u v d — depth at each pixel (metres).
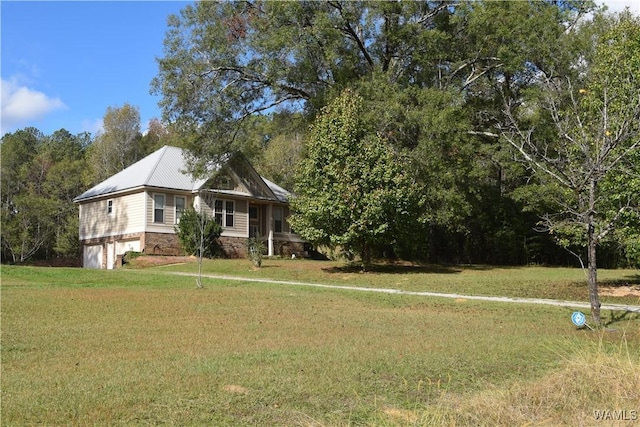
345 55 31.03
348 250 28.95
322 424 6.13
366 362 9.27
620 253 28.34
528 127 28.67
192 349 10.41
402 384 8.03
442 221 29.41
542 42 27.94
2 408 6.79
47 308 14.99
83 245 38.66
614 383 7.16
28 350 10.28
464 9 30.22
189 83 30.33
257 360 9.42
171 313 14.83
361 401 7.22
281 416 6.61
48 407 6.86
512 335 12.16
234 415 6.65
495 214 37.09
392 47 31.83
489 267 31.83
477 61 31.80
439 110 27.75
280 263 31.16
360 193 26.69
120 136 58.81
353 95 28.25
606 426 5.89
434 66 31.19
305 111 33.81
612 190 16.38
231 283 22.94
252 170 37.91
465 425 6.09
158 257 31.97
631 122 13.13
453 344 10.99
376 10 29.70
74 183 51.22
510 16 28.98
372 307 17.03
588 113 16.55
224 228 36.47
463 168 28.88
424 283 23.22
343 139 26.94
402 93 27.84
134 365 9.08
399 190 26.52
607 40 19.61
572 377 7.56
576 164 14.64
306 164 27.80
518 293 20.19
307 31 29.20
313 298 18.61
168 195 35.03
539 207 29.97
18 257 46.47
